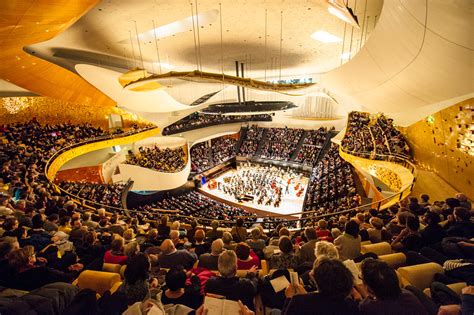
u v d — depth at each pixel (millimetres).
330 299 1787
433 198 10641
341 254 4074
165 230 6883
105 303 2660
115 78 16703
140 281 2836
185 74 8711
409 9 6125
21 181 10461
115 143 23391
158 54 18641
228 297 2785
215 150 37188
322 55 19328
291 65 23203
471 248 3436
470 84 6492
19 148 15758
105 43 15930
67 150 19031
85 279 3416
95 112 25359
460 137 10344
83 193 15953
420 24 6160
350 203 14922
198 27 13852
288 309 1851
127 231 5746
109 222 7969
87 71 15789
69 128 22250
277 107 14047
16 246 3848
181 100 29156
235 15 12375
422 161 14164
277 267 4039
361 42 15672
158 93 19672
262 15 12344
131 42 15836
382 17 7047
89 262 4484
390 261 3705
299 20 12867
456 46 5773
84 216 7906
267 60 21031
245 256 4102
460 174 10555
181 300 2945
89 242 5121
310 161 30703
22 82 15609
